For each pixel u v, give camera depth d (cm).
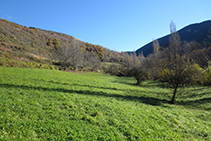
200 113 1739
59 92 1605
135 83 4438
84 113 1130
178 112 1664
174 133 1073
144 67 4022
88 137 802
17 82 1753
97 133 864
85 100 1475
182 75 2041
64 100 1348
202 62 4269
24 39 8544
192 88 3447
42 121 862
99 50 14362
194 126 1287
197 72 2088
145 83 4591
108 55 13950
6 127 721
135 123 1116
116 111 1306
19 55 5231
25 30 10831
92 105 1355
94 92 2003
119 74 7662
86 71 6556
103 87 2605
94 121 1015
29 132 727
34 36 10619
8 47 5812
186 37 14025
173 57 2216
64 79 2666
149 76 4206
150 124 1154
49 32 16612
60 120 931
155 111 1559
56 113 1014
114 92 2308
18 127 746
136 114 1326
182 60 2078
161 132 1047
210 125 1396
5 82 1650
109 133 890
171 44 2464
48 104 1159
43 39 11169
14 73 2372
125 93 2427
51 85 1928
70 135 778
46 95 1408
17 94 1277
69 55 5178
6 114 841
